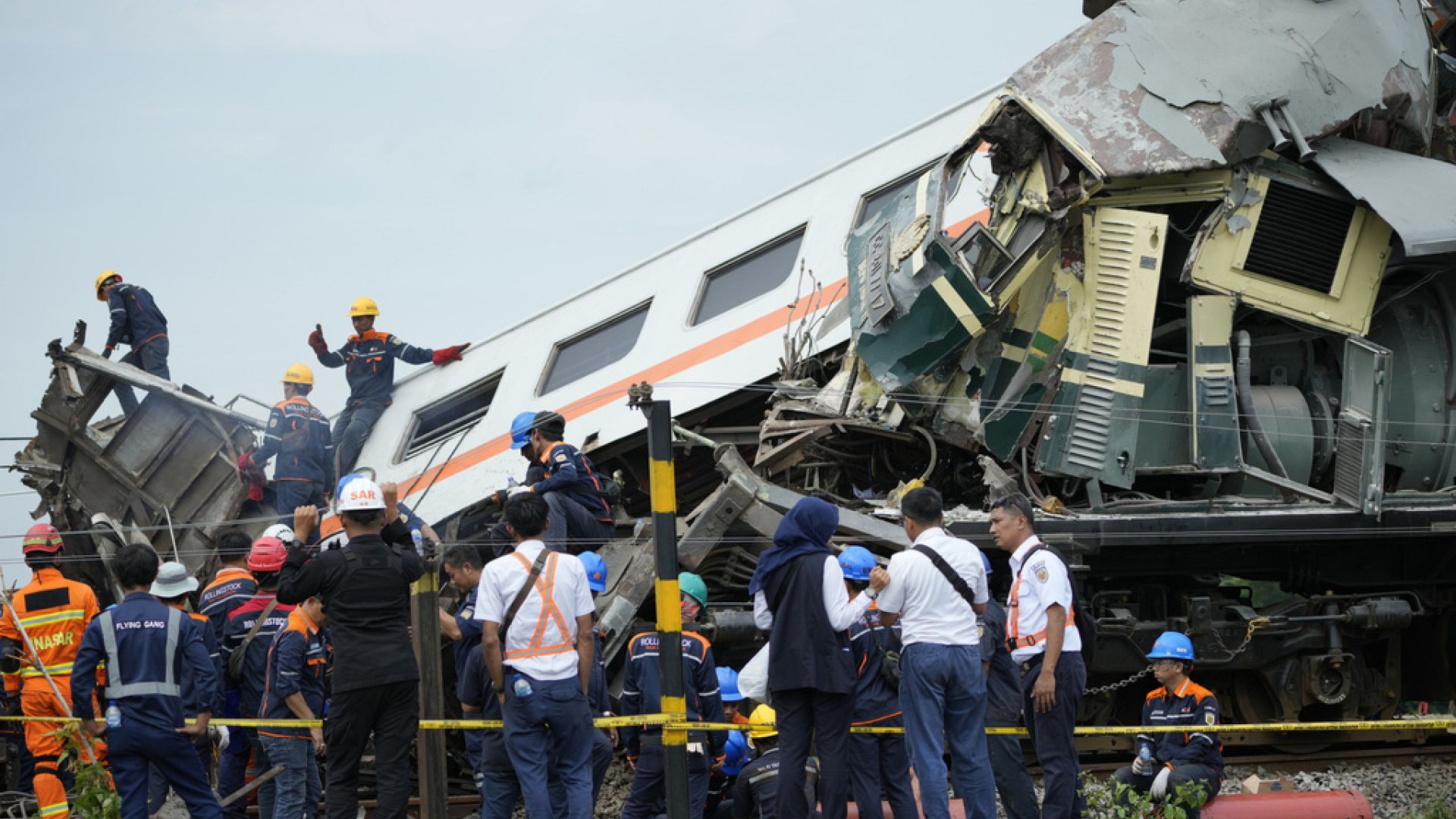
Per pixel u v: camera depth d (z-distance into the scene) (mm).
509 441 41000
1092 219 31609
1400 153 33250
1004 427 32031
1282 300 32250
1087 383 31359
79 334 41000
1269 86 31531
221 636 28641
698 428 39969
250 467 39219
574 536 31734
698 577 25984
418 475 41938
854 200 41781
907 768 23734
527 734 22672
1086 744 33500
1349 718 34281
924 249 31344
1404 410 34719
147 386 39906
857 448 35656
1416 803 30109
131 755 23000
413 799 32531
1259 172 32031
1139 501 31906
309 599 25516
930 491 22828
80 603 27562
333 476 43250
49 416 40875
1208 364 31875
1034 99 31906
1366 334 32594
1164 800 24797
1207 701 25391
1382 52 32938
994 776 23641
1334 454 33719
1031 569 22969
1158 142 30969
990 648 23828
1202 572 34812
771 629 22219
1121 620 32719
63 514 41250
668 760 21312
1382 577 35469
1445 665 36250
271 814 26234
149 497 40188
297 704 24875
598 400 40938
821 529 22219
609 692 31859
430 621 24562
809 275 39938
